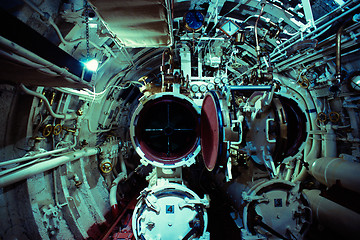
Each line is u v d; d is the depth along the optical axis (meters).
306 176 5.52
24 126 3.14
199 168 6.77
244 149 3.76
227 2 4.81
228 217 5.27
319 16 4.58
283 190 3.64
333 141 5.05
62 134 4.23
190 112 4.02
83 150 4.87
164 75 4.31
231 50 5.91
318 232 4.26
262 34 5.48
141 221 3.47
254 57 6.20
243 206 3.64
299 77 5.46
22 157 3.03
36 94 3.09
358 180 3.60
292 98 3.52
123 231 4.66
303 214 3.57
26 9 2.48
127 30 3.47
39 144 3.36
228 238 4.48
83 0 2.93
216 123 2.98
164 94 3.73
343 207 3.63
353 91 4.36
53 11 2.89
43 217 3.42
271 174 3.14
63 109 3.96
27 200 3.20
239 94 5.50
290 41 5.01
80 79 2.64
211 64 5.88
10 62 1.76
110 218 5.52
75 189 4.56
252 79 4.37
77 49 3.73
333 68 4.59
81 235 4.01
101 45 4.18
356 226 3.27
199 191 6.47
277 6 4.69
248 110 3.75
